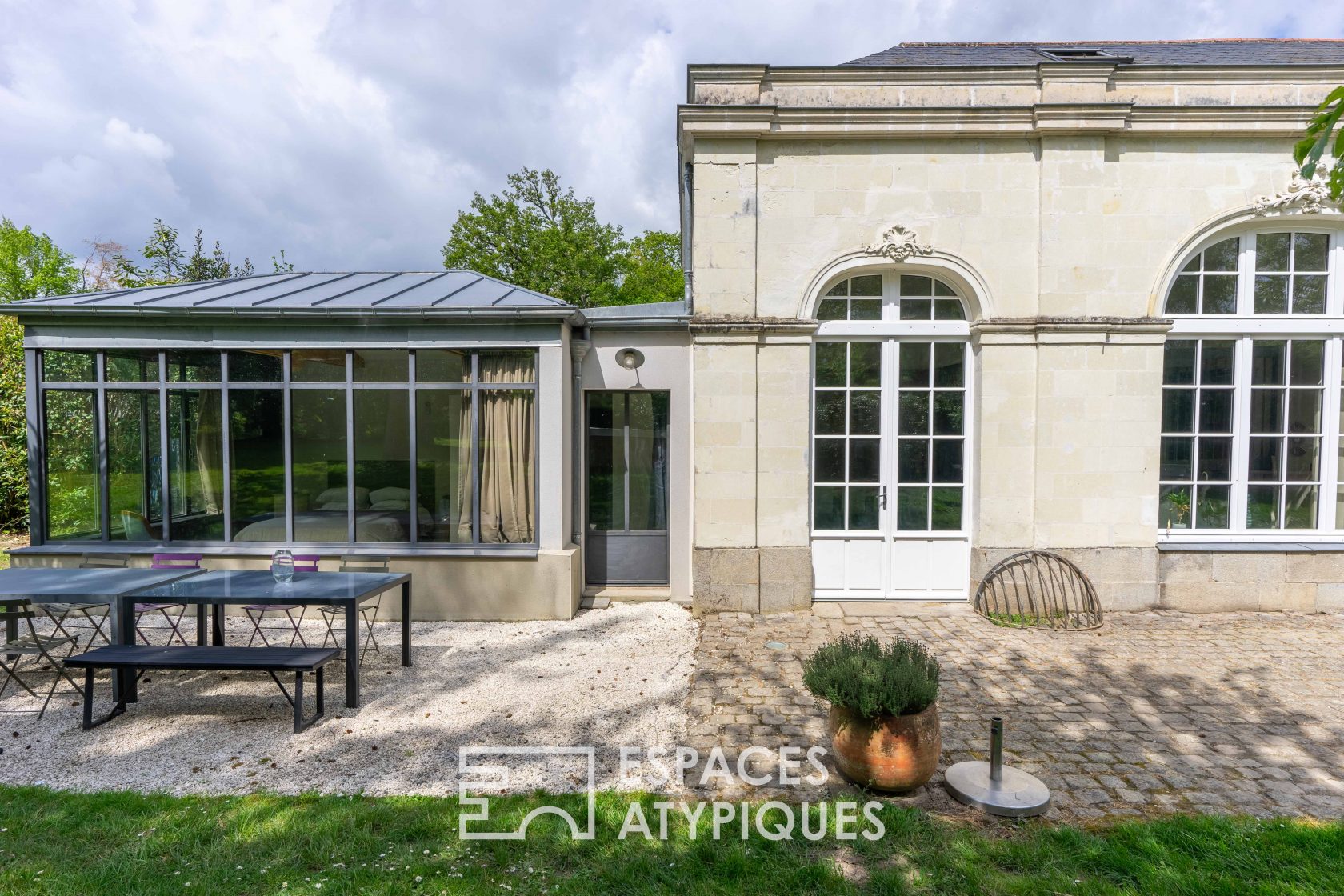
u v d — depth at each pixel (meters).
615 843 2.97
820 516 7.06
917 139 6.67
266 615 6.71
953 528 7.04
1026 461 6.75
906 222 6.74
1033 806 3.18
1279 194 6.65
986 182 6.69
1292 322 6.84
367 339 6.53
